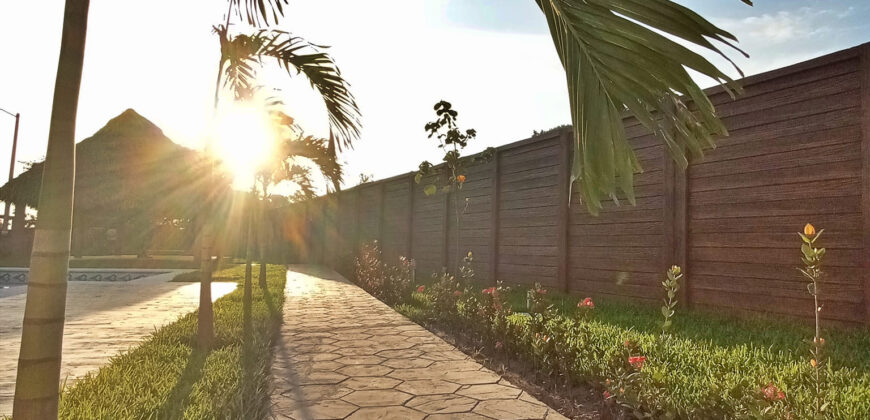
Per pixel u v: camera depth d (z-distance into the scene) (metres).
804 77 5.43
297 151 9.15
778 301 5.53
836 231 5.07
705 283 6.33
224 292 11.23
